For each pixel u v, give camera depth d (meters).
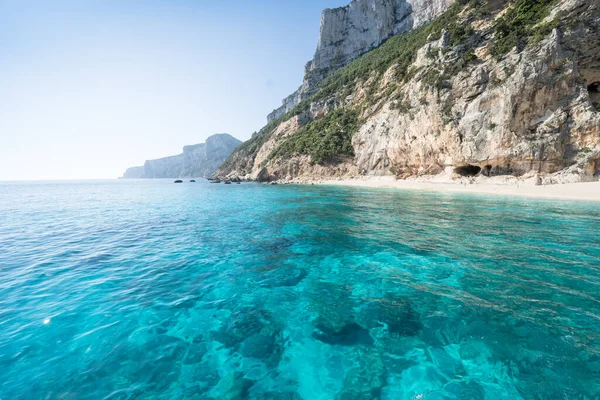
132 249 10.23
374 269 8.00
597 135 23.91
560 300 5.84
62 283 7.16
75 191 49.25
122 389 3.75
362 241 10.91
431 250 9.49
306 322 5.40
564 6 26.27
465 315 5.41
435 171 37.38
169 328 5.20
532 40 27.42
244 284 7.16
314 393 3.70
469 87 31.42
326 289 6.81
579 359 4.09
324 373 4.06
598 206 16.73
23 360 4.24
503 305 5.71
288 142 74.62
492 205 18.31
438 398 3.54
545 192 22.09
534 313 5.37
